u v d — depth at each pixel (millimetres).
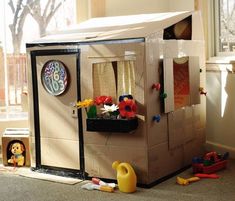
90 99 2477
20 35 3367
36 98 2719
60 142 2650
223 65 3049
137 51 2318
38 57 2672
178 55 2631
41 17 3410
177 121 2635
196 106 2885
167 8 3588
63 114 2613
